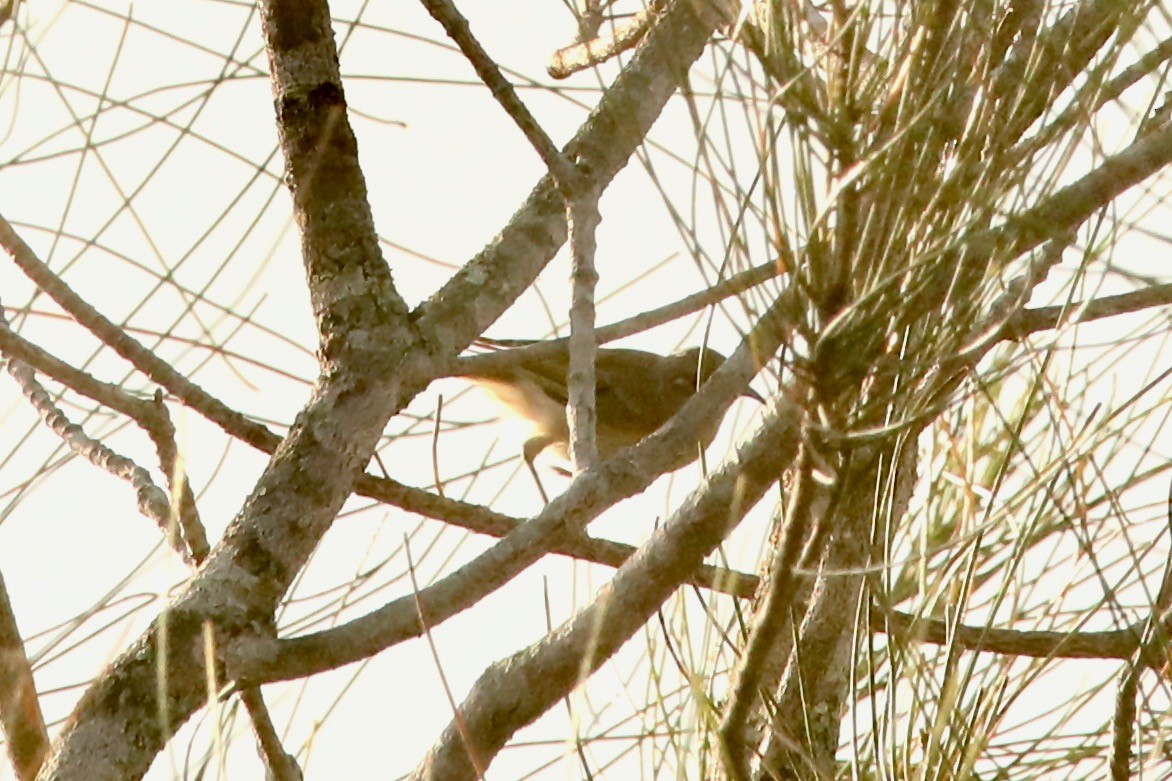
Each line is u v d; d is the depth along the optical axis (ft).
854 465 15.23
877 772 16.03
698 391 20.88
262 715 20.86
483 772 15.75
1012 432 15.72
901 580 18.75
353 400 21.21
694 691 16.65
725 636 18.28
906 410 14.94
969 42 13.57
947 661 16.01
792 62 13.70
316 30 22.38
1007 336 14.87
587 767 17.10
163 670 16.55
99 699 18.53
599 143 22.66
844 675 19.80
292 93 22.27
